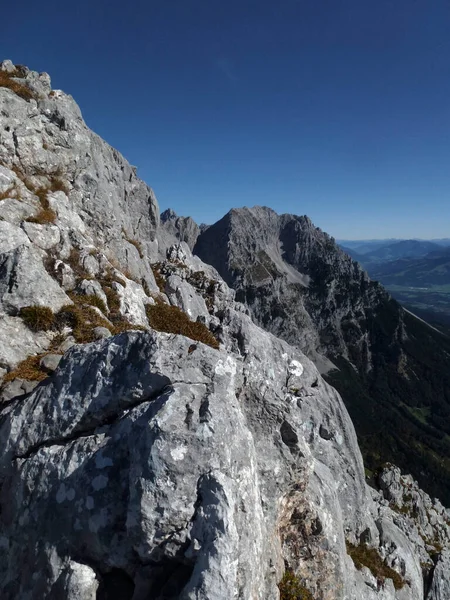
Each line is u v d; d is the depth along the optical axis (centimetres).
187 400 855
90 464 854
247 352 2234
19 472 923
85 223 2484
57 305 1597
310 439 2064
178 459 780
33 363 1348
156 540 753
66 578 770
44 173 2411
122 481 818
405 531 2744
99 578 796
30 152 2339
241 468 856
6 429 995
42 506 864
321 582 1128
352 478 2189
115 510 802
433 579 2581
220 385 921
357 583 1528
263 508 1005
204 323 2397
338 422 2297
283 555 1092
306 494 1182
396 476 3753
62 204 2284
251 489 867
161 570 779
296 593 1011
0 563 870
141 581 771
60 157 2506
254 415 1098
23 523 873
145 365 930
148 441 800
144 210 3859
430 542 3034
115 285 2005
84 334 1565
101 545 789
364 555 1925
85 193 2605
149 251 3450
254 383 1122
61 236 2036
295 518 1152
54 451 909
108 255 2458
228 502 761
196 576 711
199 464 795
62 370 1020
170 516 752
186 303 2747
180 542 751
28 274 1545
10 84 2520
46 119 2553
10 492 925
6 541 885
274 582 936
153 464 773
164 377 908
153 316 2211
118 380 947
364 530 2098
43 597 780
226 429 848
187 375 916
